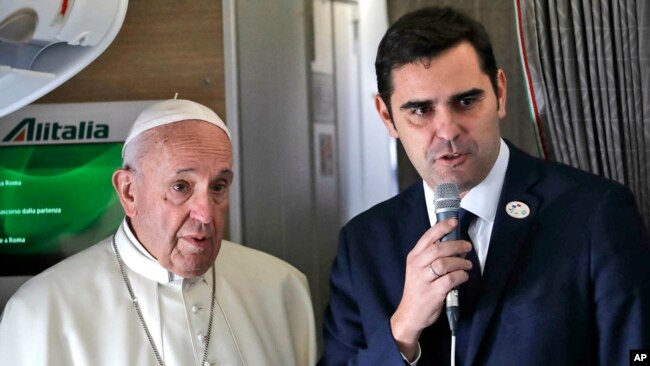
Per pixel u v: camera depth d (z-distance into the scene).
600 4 2.74
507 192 2.06
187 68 2.94
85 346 2.26
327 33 3.25
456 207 1.88
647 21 2.72
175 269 2.26
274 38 3.07
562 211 2.00
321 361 2.26
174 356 2.30
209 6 2.93
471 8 3.06
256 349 2.41
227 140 2.29
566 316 1.89
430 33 1.89
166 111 2.25
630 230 1.93
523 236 1.98
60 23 2.18
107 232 2.89
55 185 2.91
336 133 3.27
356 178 3.28
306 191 3.14
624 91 2.76
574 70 2.77
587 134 2.78
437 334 2.03
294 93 3.13
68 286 2.35
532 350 1.88
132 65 2.95
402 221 2.20
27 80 2.33
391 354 1.94
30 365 2.25
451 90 1.88
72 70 2.38
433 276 1.85
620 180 2.76
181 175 2.18
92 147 2.90
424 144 1.94
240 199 2.97
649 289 1.88
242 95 2.99
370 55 3.30
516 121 3.08
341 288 2.25
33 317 2.28
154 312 2.34
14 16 2.06
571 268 1.93
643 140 2.75
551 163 2.14
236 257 2.59
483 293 1.97
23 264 2.91
